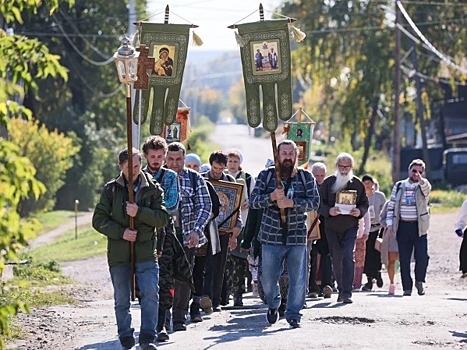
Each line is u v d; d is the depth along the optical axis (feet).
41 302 65.57
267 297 50.26
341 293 62.28
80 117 246.06
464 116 274.36
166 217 41.68
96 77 251.80
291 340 44.83
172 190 46.62
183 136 64.69
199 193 49.73
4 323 31.01
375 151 312.09
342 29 226.38
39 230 30.81
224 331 48.91
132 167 40.81
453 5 227.61
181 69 59.21
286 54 53.57
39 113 244.83
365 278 93.71
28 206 187.42
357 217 62.18
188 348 43.27
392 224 71.87
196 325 51.75
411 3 227.81
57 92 245.45
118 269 41.81
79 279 89.40
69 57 247.09
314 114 250.16
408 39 225.56
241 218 63.05
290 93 53.52
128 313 42.27
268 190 48.91
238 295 62.69
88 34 249.96
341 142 275.18
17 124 188.14
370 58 225.35
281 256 49.16
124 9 252.42
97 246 135.85
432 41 228.63
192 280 48.98
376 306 59.47
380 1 226.79
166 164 49.70
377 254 77.97
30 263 90.68
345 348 42.52
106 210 41.60
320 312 55.67
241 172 63.26
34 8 32.89
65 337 49.55
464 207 65.67
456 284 86.58
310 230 62.44
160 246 45.80
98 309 62.95
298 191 48.67
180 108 64.59
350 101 229.45
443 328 49.83
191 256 49.67
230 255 62.34
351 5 226.79
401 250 71.72
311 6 228.22
